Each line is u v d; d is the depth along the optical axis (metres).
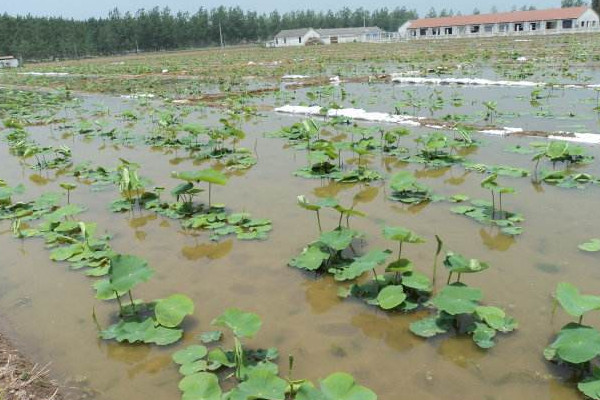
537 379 3.25
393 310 4.08
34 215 6.51
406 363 3.47
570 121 10.28
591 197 6.15
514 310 3.98
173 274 4.86
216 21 82.62
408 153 8.50
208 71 28.70
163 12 79.25
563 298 3.38
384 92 16.06
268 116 12.74
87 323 4.13
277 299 4.34
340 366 3.46
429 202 6.30
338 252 4.93
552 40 41.41
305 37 75.50
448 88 16.42
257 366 3.38
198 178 5.58
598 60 22.34
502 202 6.15
